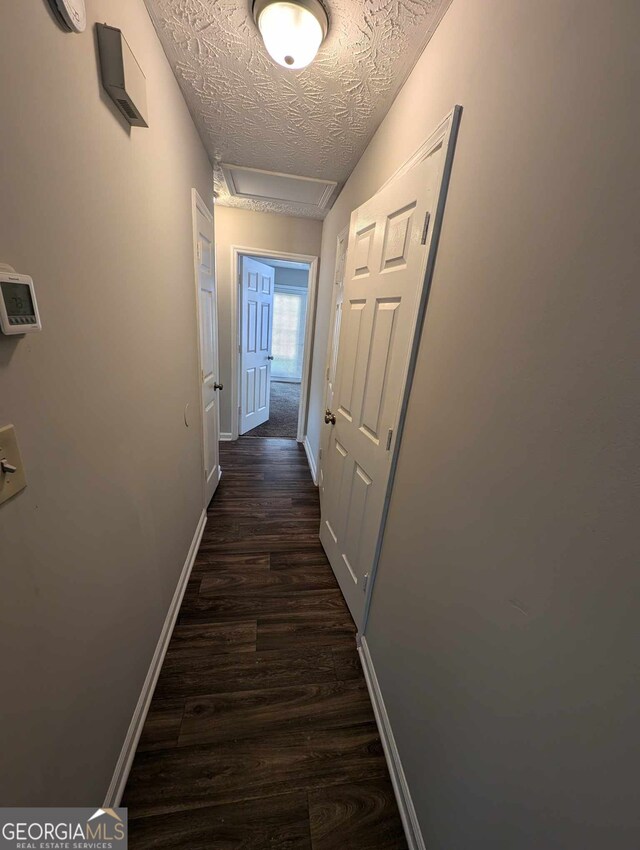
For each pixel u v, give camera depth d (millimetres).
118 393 921
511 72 637
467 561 741
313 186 2326
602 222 437
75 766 746
